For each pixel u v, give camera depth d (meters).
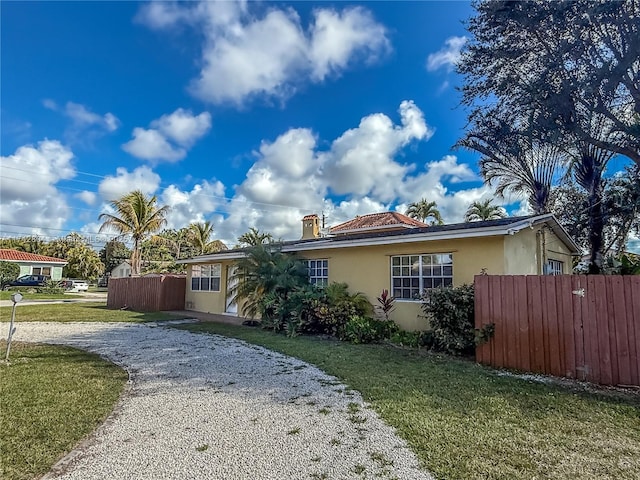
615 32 10.83
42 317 14.12
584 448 3.57
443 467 3.21
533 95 11.95
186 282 18.16
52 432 3.89
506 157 19.05
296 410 4.60
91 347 8.65
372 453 3.46
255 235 32.47
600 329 5.95
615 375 5.76
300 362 7.16
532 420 4.25
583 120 13.02
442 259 9.82
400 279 10.61
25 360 7.14
